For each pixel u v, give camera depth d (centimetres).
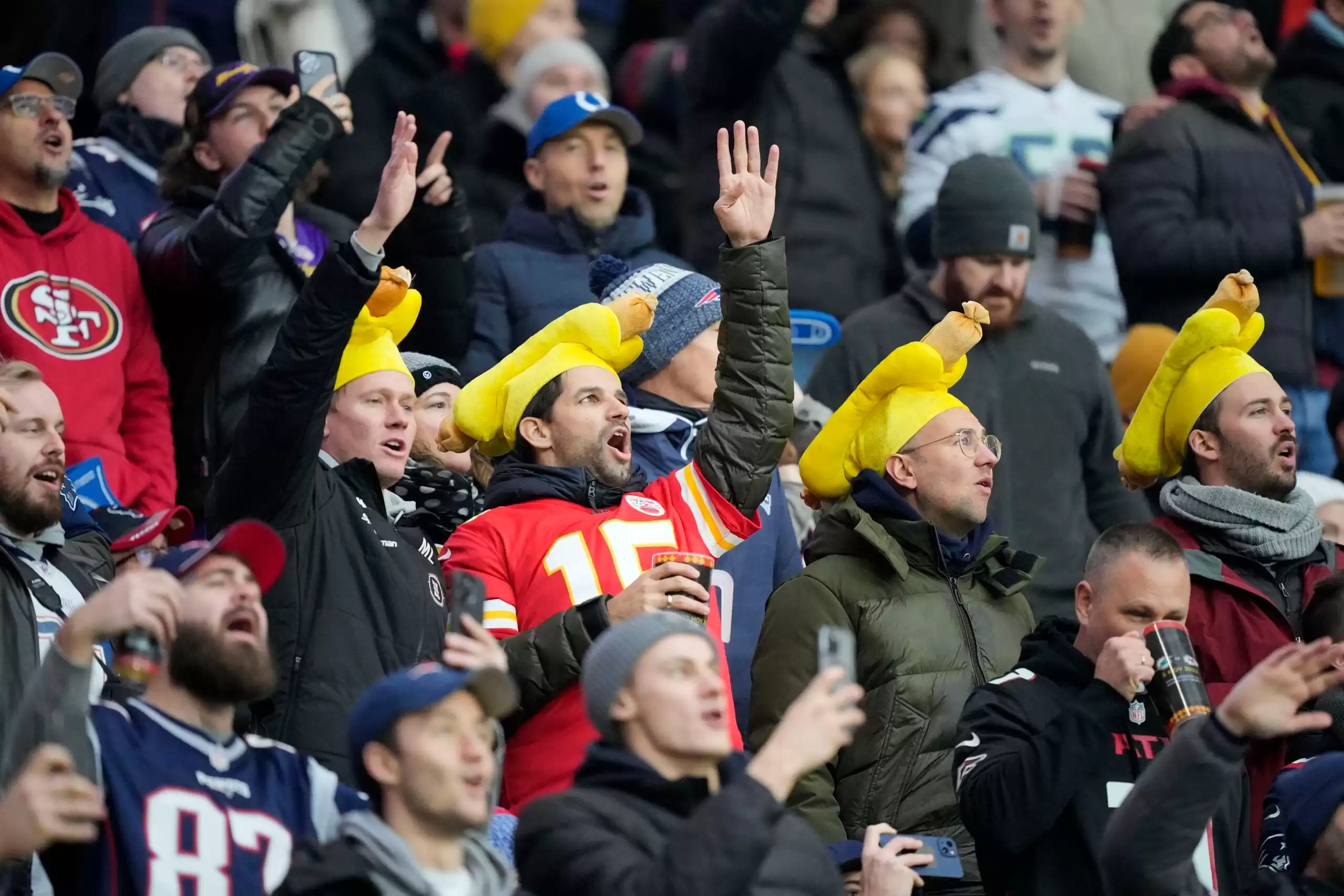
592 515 2092
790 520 2380
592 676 1645
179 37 2848
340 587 1988
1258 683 1723
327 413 2012
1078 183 3178
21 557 1944
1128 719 1900
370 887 1494
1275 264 3056
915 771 2094
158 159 2762
